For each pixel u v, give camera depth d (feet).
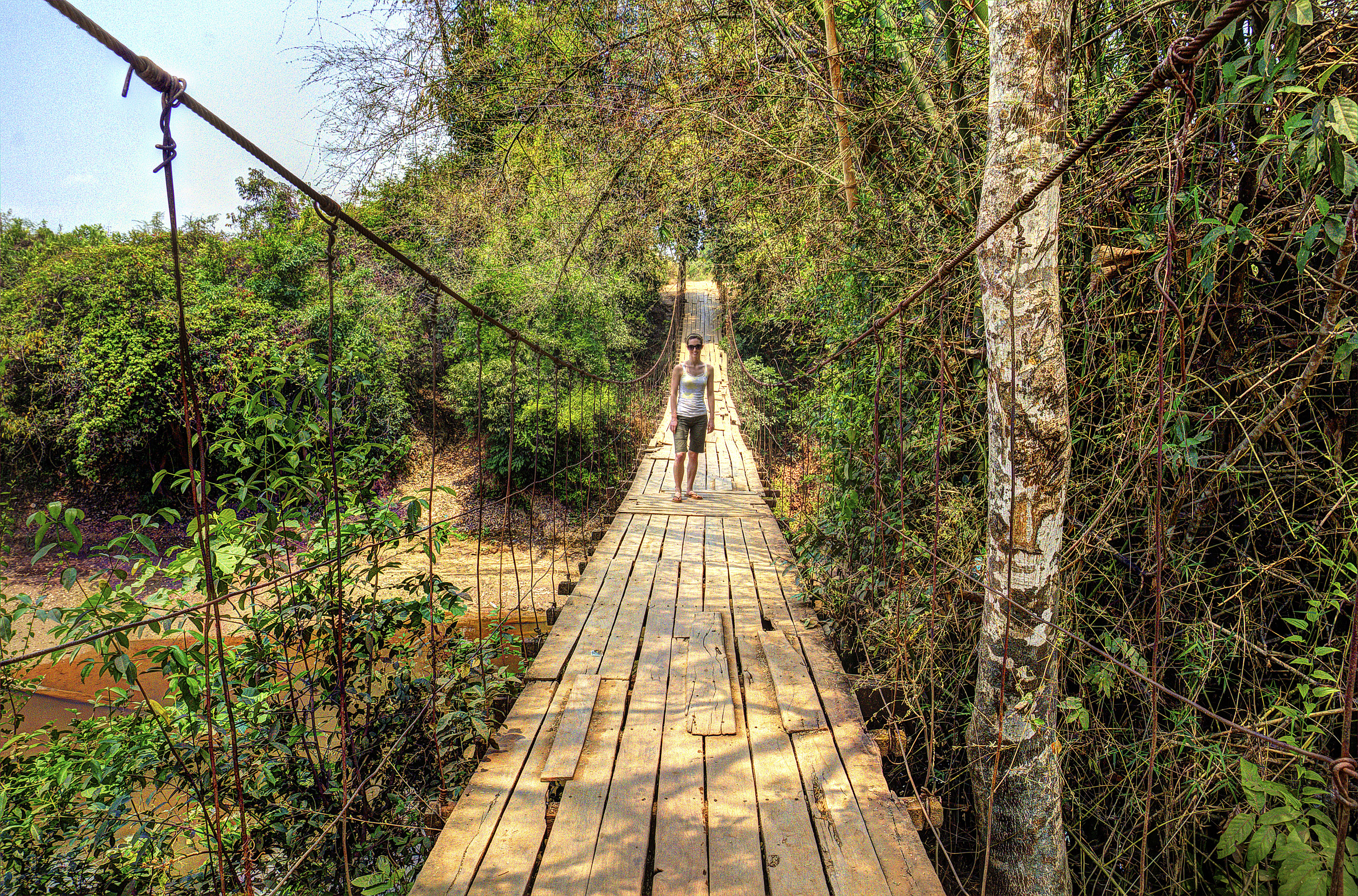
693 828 7.16
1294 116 5.96
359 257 28.66
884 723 9.86
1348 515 6.95
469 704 9.48
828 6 12.93
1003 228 7.41
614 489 25.38
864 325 13.30
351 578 8.91
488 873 6.54
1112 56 9.16
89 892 8.06
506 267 32.55
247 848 4.84
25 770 8.30
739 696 9.86
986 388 10.75
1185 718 7.99
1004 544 7.75
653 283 48.62
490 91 19.17
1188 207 7.61
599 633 11.96
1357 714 6.74
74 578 6.48
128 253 31.42
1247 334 7.97
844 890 6.34
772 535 18.22
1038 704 7.75
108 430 27.20
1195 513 8.12
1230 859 7.82
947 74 11.61
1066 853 7.96
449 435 40.75
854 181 14.05
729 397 43.19
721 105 15.70
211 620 4.53
